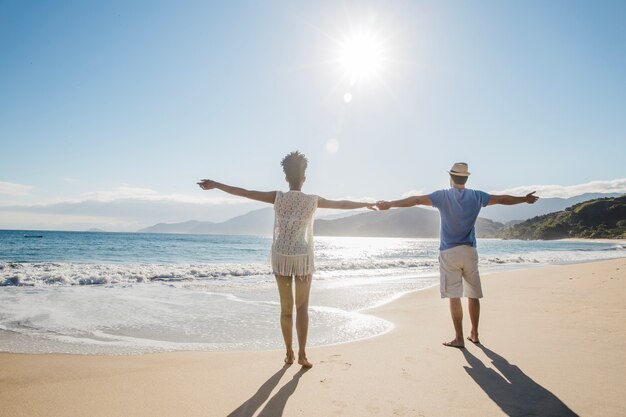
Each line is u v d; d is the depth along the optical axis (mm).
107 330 4934
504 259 22250
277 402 2605
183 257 26297
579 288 8703
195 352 3951
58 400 2629
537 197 3953
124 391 2811
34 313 5871
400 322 5535
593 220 129500
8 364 3434
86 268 13266
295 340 4551
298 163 3504
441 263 4203
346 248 57156
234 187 3395
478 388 2846
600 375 3113
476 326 4219
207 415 2396
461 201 4047
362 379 3061
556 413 2395
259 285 10070
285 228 3381
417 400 2629
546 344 4109
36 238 54562
